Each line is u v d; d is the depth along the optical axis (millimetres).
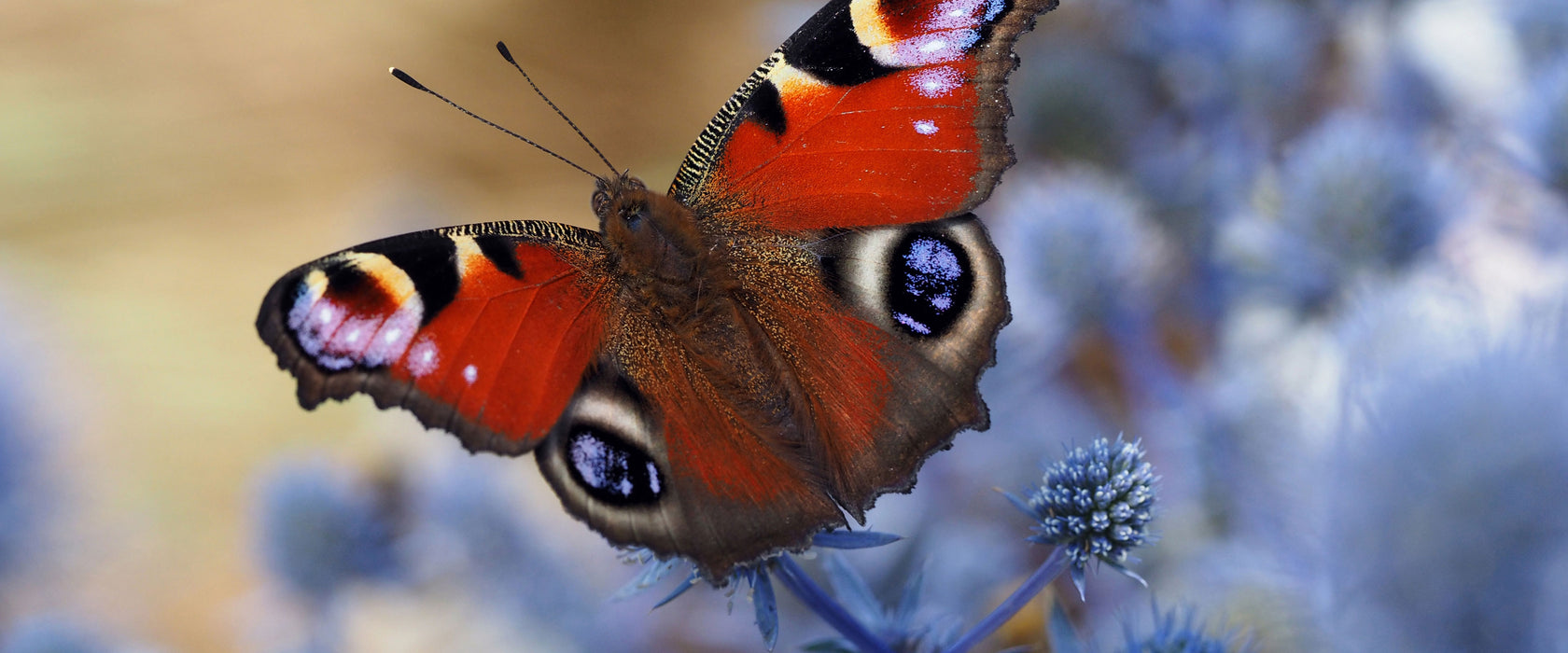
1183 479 300
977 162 265
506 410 265
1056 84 326
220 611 398
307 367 263
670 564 260
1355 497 230
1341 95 324
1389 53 314
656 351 267
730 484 260
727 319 268
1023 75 332
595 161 584
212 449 469
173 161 604
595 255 270
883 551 315
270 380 501
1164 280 315
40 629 316
